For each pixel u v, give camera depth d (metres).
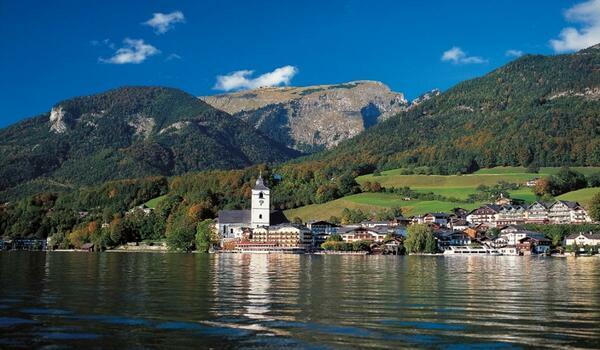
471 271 133.88
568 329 55.53
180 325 56.31
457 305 70.38
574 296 80.12
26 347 47.72
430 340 50.84
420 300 74.88
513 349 48.09
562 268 149.00
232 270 134.25
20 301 71.38
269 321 58.72
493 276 117.00
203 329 54.62
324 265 161.75
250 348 47.88
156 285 92.75
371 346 48.78
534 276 117.56
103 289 85.81
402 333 53.50
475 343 49.94
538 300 75.62
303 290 86.38
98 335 51.91
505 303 72.38
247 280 103.81
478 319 60.53
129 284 94.12
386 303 71.81
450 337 52.00
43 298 74.31
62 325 56.00
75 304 69.19
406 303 71.94
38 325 55.94
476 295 80.62
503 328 55.91
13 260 181.75
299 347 48.28
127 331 53.59
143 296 77.25
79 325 56.06
